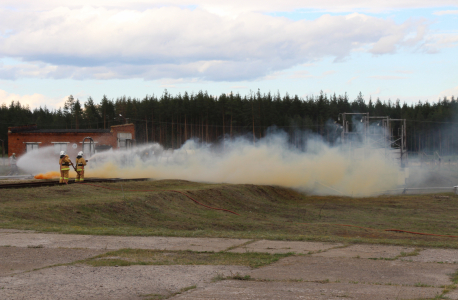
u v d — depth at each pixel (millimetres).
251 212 26172
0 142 113312
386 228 20859
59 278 7895
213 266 9133
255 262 9578
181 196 25234
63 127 132000
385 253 10773
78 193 22781
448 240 16516
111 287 7383
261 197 32844
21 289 7141
